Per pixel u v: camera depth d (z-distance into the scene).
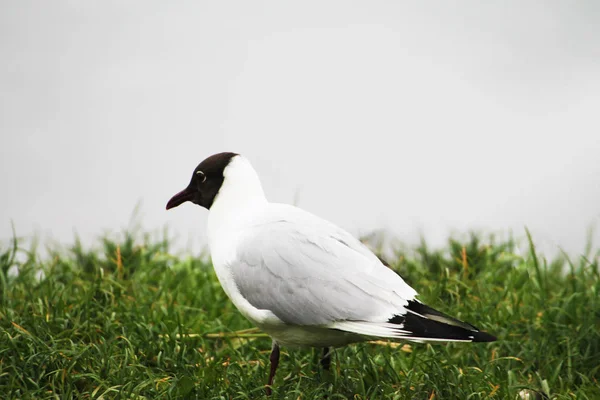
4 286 12.83
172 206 11.95
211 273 14.42
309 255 10.53
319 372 11.01
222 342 12.50
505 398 10.52
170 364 11.36
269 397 10.53
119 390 10.45
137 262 14.66
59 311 12.07
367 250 10.84
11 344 11.07
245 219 11.29
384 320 10.18
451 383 10.62
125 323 12.03
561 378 11.09
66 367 10.82
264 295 10.61
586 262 14.87
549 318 12.38
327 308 10.33
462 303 13.13
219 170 11.66
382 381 10.71
